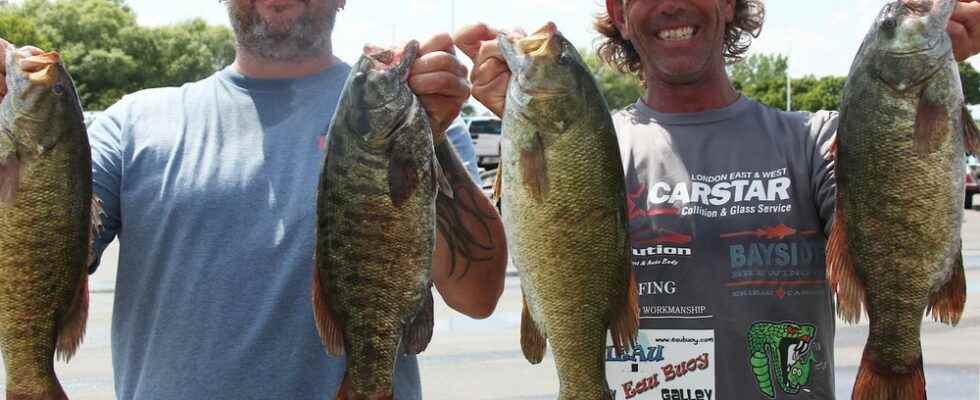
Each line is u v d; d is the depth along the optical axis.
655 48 1.52
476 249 1.34
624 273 1.26
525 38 1.24
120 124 1.46
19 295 1.25
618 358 1.46
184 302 1.35
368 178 1.20
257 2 1.42
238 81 1.47
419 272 1.21
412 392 1.38
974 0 1.29
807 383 1.43
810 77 28.89
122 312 1.40
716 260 1.45
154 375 1.36
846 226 1.32
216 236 1.36
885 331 1.31
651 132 1.55
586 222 1.23
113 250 6.26
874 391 1.31
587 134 1.22
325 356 1.34
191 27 26.73
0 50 1.26
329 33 1.49
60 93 1.26
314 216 1.36
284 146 1.41
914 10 1.28
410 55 1.21
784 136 1.50
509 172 1.22
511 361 3.23
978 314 3.92
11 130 1.24
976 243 6.73
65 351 1.29
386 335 1.22
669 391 1.44
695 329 1.44
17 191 1.24
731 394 1.43
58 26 24.86
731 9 1.61
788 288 1.44
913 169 1.27
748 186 1.47
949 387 2.84
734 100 1.57
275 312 1.34
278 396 1.33
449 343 3.51
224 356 1.33
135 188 1.41
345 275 1.22
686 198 1.48
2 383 2.85
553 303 1.24
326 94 1.46
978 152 1.28
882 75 1.29
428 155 1.21
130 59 24.81
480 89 1.25
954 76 1.27
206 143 1.42
